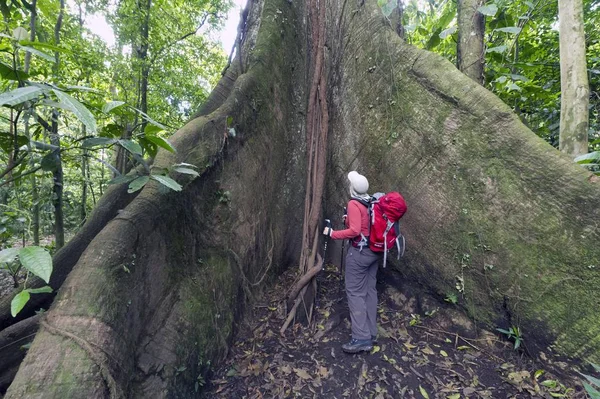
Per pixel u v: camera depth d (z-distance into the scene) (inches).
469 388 87.8
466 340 104.4
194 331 98.0
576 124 103.9
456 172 105.2
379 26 134.6
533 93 161.6
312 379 98.1
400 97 120.9
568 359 85.6
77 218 285.1
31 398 54.1
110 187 116.1
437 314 114.6
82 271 73.4
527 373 89.4
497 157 97.7
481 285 102.3
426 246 114.7
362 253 102.7
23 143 62.4
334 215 150.9
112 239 81.1
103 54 242.5
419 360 99.3
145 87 288.4
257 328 122.3
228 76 153.3
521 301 93.1
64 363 59.0
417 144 114.8
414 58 119.0
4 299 104.4
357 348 102.6
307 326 120.1
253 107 135.9
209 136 116.6
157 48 304.3
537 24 178.9
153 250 92.0
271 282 145.3
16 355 89.9
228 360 108.3
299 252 160.1
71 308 66.7
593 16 172.4
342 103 147.3
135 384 78.2
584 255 83.3
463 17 134.3
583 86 102.8
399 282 128.9
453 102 106.9
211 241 117.3
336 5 160.6
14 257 44.4
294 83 161.5
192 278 105.3
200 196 114.3
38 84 52.9
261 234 140.5
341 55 152.3
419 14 151.0
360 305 103.7
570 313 85.1
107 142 63.7
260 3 167.5
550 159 89.4
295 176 159.5
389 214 100.0
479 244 100.8
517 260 93.7
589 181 83.6
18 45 53.0
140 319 84.7
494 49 127.2
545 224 89.0
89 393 58.0
